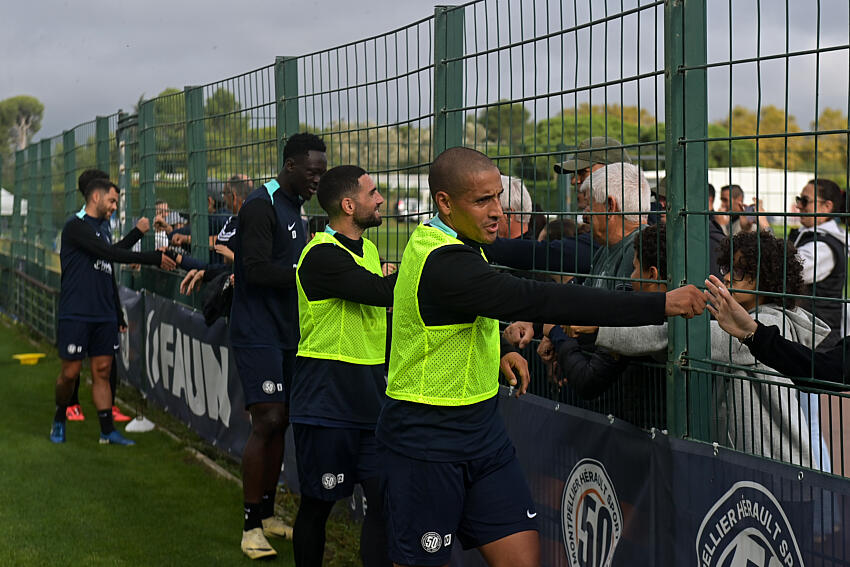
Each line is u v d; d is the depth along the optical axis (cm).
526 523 269
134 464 606
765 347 239
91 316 648
